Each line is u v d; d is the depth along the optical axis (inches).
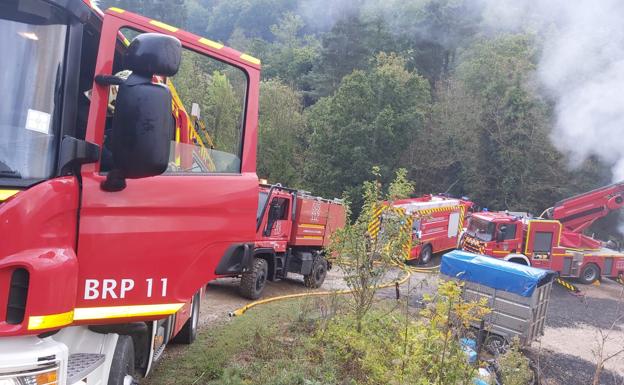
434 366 195.5
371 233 291.7
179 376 225.5
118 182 113.7
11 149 99.7
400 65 1948.8
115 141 104.4
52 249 100.3
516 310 397.7
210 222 139.8
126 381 139.6
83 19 111.5
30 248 95.7
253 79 162.9
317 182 1546.5
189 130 159.8
